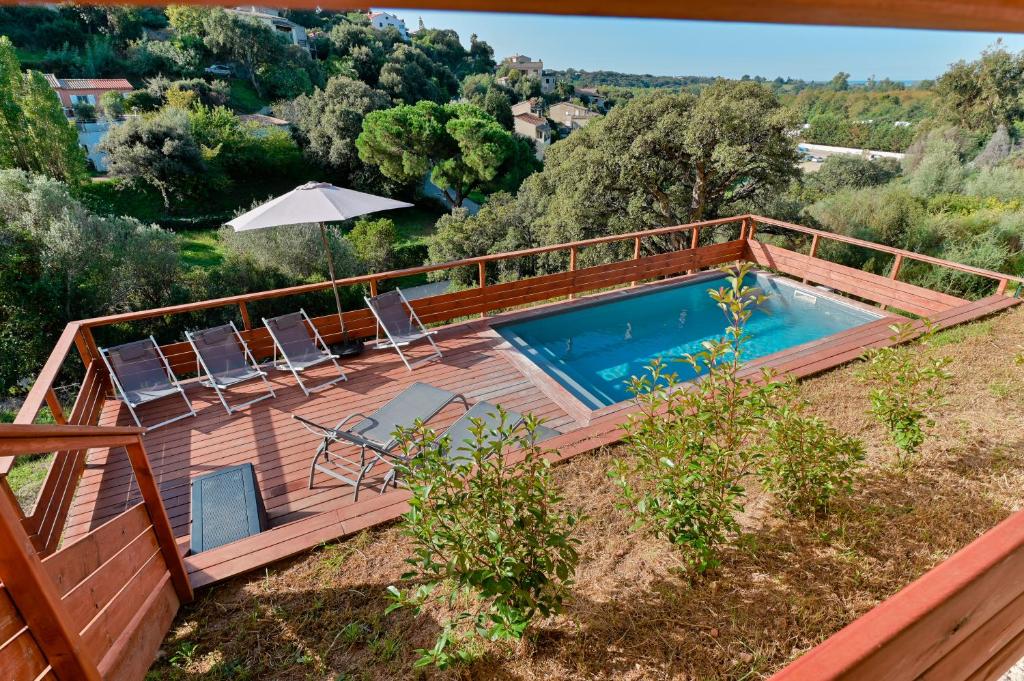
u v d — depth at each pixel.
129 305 18.88
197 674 2.44
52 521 3.49
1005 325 5.74
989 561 0.85
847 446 3.12
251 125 38.12
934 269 11.32
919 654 0.82
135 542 2.34
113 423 5.03
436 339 6.60
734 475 3.17
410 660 2.48
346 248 22.47
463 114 38.38
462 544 2.32
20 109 27.48
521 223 23.02
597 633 2.57
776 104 15.18
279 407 5.30
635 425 3.28
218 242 29.47
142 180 31.95
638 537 3.15
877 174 22.91
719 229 16.80
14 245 17.11
